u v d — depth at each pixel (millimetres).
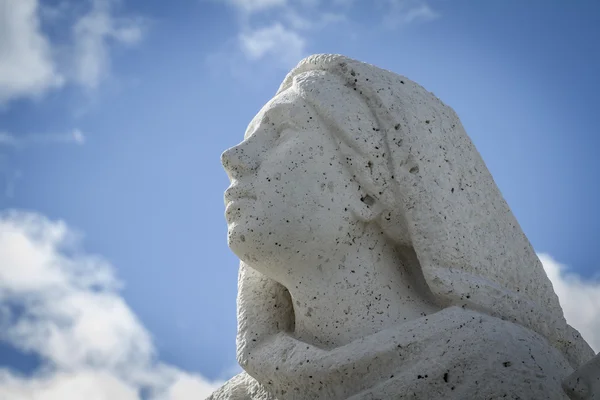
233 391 4270
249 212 4109
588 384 3705
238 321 4297
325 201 4109
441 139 4184
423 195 4047
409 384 3781
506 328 3893
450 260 4000
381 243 4195
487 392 3732
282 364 4012
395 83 4242
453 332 3857
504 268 4105
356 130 4133
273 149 4215
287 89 4371
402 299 4137
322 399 3938
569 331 4176
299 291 4168
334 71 4281
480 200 4164
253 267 4195
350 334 4074
